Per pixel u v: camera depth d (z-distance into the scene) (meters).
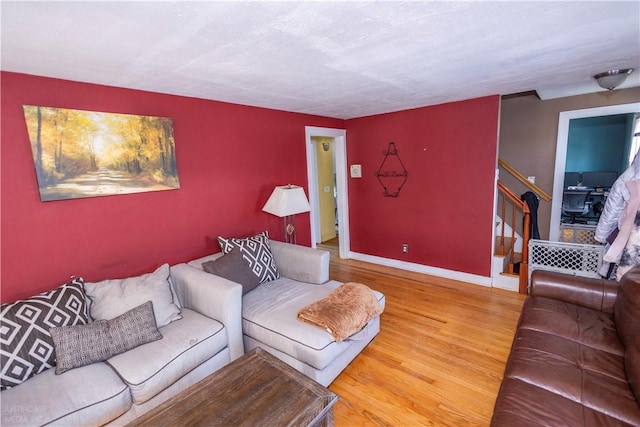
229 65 1.91
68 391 1.52
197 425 1.27
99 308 1.94
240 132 3.12
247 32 1.45
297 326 2.07
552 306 2.11
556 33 1.60
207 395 1.43
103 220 2.23
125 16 1.24
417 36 1.59
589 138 6.49
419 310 3.08
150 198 2.48
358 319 2.20
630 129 5.70
